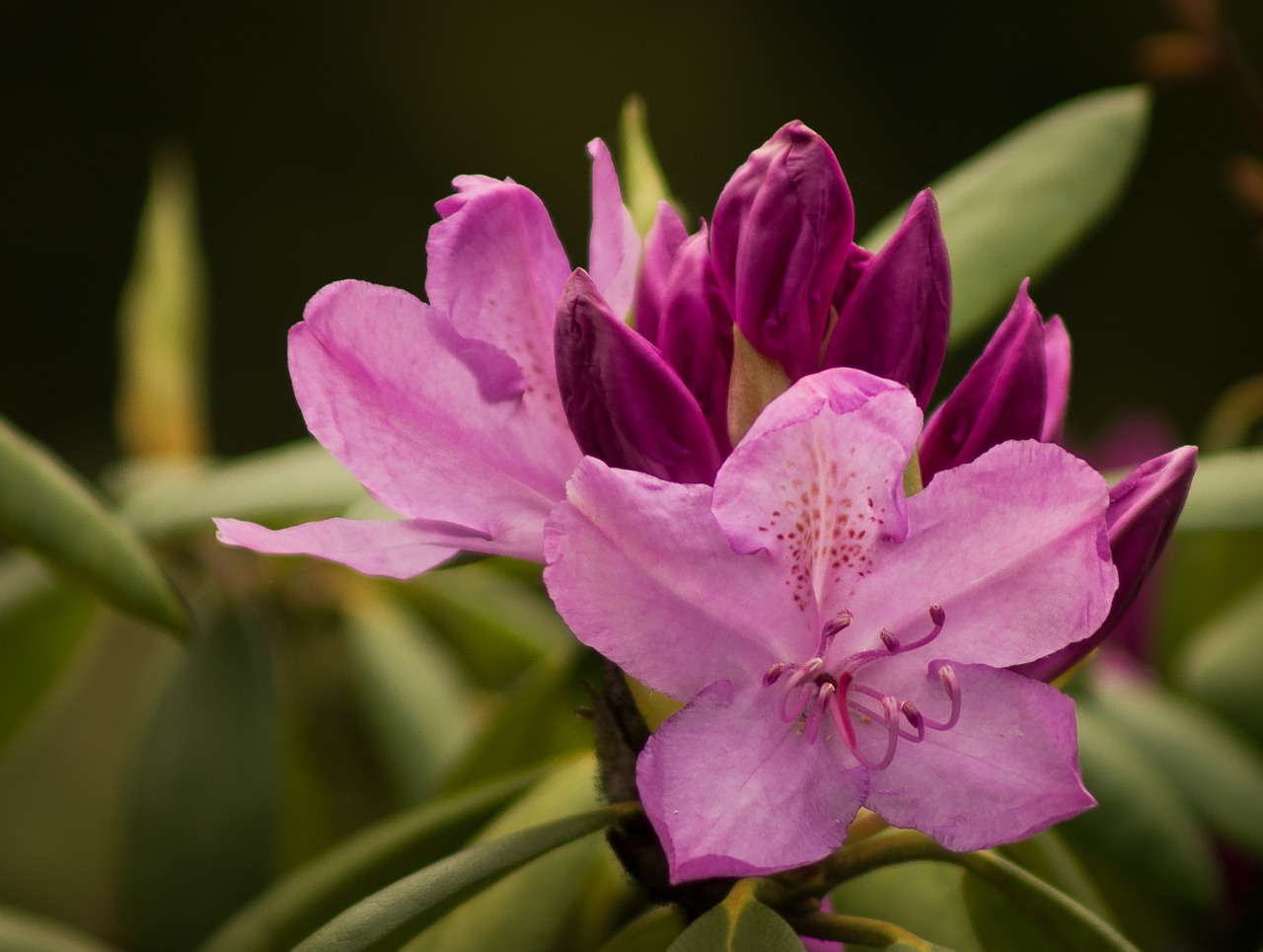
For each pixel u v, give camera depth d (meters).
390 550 0.59
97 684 1.06
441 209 0.59
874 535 0.57
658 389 0.58
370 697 0.80
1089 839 0.70
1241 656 0.77
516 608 0.83
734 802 0.56
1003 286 0.68
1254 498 0.67
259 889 0.73
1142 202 2.21
